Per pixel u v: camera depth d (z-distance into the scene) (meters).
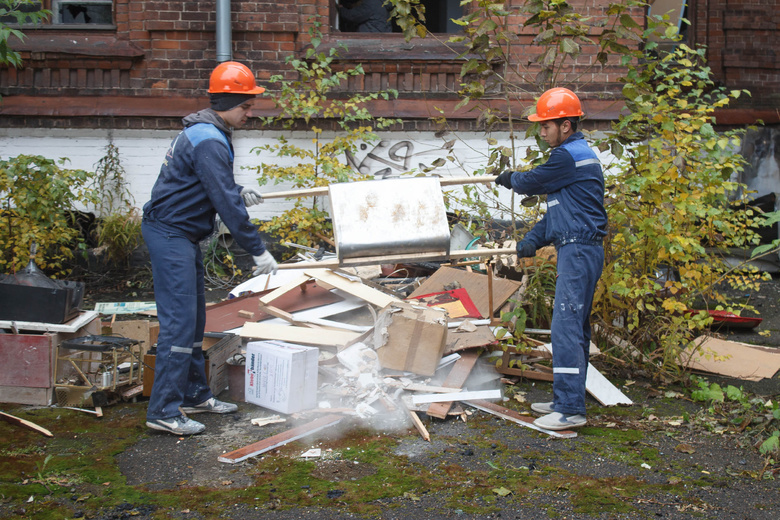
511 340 4.62
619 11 4.60
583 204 3.76
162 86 7.87
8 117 7.75
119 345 4.15
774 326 6.20
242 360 4.52
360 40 8.05
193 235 3.72
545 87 4.89
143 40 7.83
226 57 7.68
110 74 7.87
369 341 4.54
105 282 7.45
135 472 3.24
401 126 7.91
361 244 3.69
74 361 4.17
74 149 7.84
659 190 4.59
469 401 4.11
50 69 7.83
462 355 4.52
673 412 4.14
